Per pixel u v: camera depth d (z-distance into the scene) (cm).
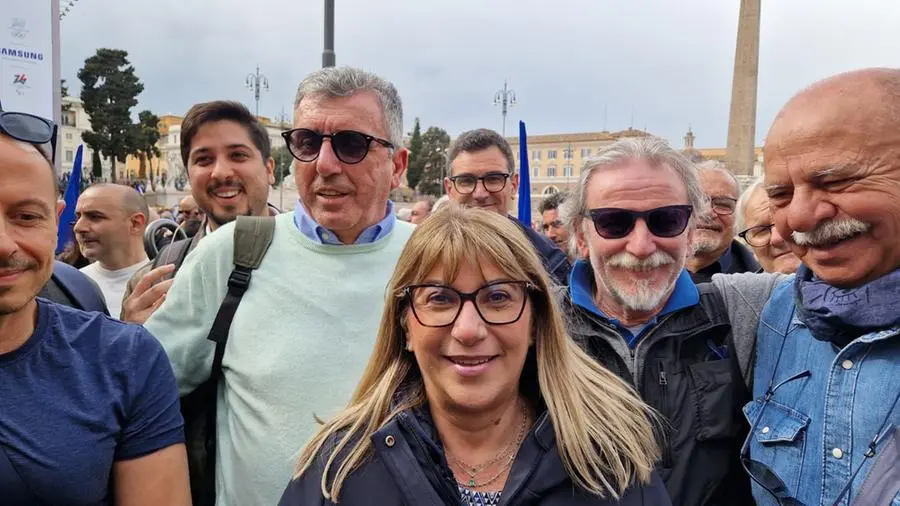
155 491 63
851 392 59
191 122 127
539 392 65
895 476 53
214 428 87
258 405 80
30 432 56
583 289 87
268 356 81
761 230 127
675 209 79
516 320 60
